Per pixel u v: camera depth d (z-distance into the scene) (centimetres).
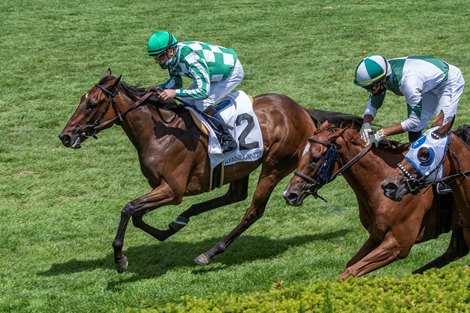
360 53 1970
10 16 2386
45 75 1875
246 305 664
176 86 949
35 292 912
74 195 1254
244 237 1075
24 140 1499
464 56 1911
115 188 1281
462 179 780
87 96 940
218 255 1016
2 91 1770
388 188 750
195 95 923
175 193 940
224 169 968
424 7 2402
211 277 938
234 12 2403
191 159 946
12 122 1589
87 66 1934
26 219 1157
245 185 1030
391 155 805
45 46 2100
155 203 932
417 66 828
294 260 980
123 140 1509
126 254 1028
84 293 907
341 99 1664
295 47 2039
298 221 1123
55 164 1384
